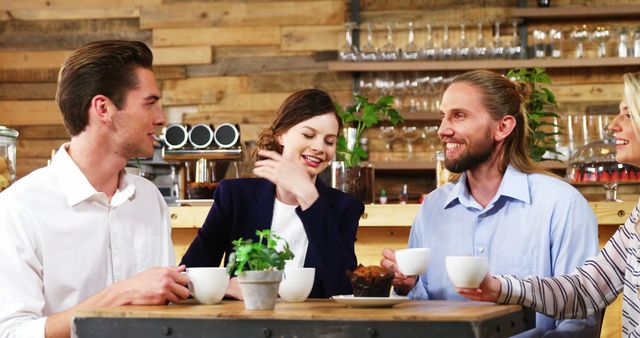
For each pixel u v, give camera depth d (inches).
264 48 226.4
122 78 86.1
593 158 135.6
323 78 223.0
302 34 224.8
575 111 215.2
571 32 208.4
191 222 127.7
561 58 210.7
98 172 87.8
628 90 84.2
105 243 88.2
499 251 98.8
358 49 220.1
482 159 99.2
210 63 227.8
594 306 87.9
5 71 233.5
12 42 234.1
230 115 226.2
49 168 87.6
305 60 224.5
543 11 212.8
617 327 121.0
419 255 80.7
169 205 142.4
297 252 96.5
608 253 89.4
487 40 219.5
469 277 76.4
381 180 218.5
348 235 96.4
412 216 123.9
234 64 226.7
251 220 98.0
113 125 86.4
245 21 226.8
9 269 81.6
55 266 84.7
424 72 215.2
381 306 73.9
